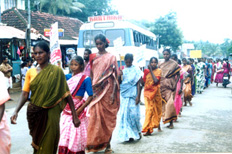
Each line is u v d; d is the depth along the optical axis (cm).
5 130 326
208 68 1662
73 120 329
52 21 2223
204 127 641
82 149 371
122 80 512
